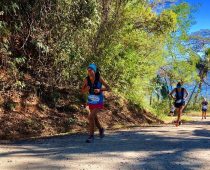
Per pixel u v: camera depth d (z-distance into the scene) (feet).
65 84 46.52
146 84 66.03
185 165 21.70
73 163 21.47
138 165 21.34
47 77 43.73
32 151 25.13
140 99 64.08
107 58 51.57
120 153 24.61
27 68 42.42
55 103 42.34
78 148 26.45
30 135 33.99
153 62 65.82
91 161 22.07
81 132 36.86
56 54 43.16
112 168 20.51
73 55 44.11
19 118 35.91
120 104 56.95
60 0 41.83
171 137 33.37
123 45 55.98
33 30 40.65
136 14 58.23
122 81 56.90
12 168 20.07
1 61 39.34
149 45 62.23
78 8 42.52
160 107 73.72
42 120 37.86
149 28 61.77
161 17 61.00
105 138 32.09
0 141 29.73
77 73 47.44
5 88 38.11
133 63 56.95
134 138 32.19
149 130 39.70
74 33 43.60
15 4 37.70
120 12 52.90
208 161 22.89
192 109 152.46
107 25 51.19
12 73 39.37
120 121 51.34
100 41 50.16
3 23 37.68
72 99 44.98
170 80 97.40
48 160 22.12
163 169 20.67
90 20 43.37
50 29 42.34
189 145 28.63
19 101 38.27
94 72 29.84
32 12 40.91
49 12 41.98
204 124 58.13
